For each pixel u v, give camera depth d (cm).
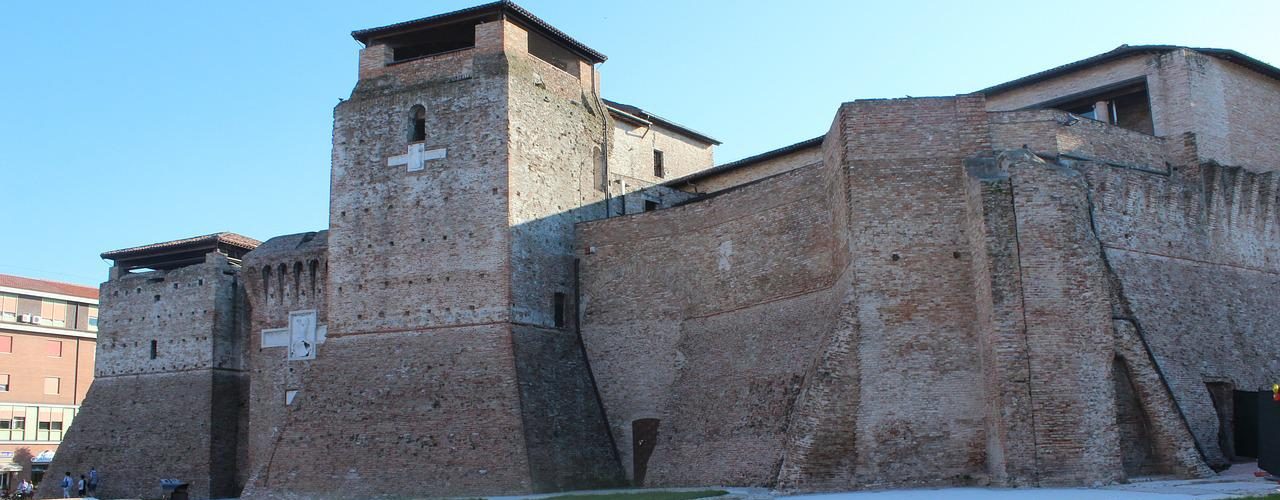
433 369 5091
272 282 6269
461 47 5925
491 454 4791
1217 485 3378
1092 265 3791
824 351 4075
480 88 5353
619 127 6481
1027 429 3672
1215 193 4788
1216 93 4897
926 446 3922
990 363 3806
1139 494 3105
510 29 5491
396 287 5306
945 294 4050
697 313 5222
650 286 5412
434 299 5222
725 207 5194
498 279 5125
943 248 4094
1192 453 3753
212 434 6291
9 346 10150
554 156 5572
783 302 4819
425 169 5381
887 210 4150
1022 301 3762
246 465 6344
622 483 5212
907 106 4244
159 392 6531
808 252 4744
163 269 7350
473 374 5009
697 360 5138
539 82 5553
